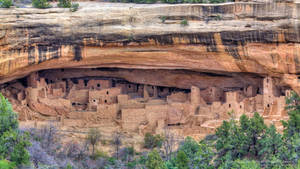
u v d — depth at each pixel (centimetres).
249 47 5831
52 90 6888
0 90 6650
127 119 6556
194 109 6669
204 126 6344
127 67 6538
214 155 5459
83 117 6588
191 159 5206
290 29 5556
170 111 6644
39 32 5928
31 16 5900
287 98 5862
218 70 6506
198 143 5891
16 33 5847
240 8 5716
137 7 5962
